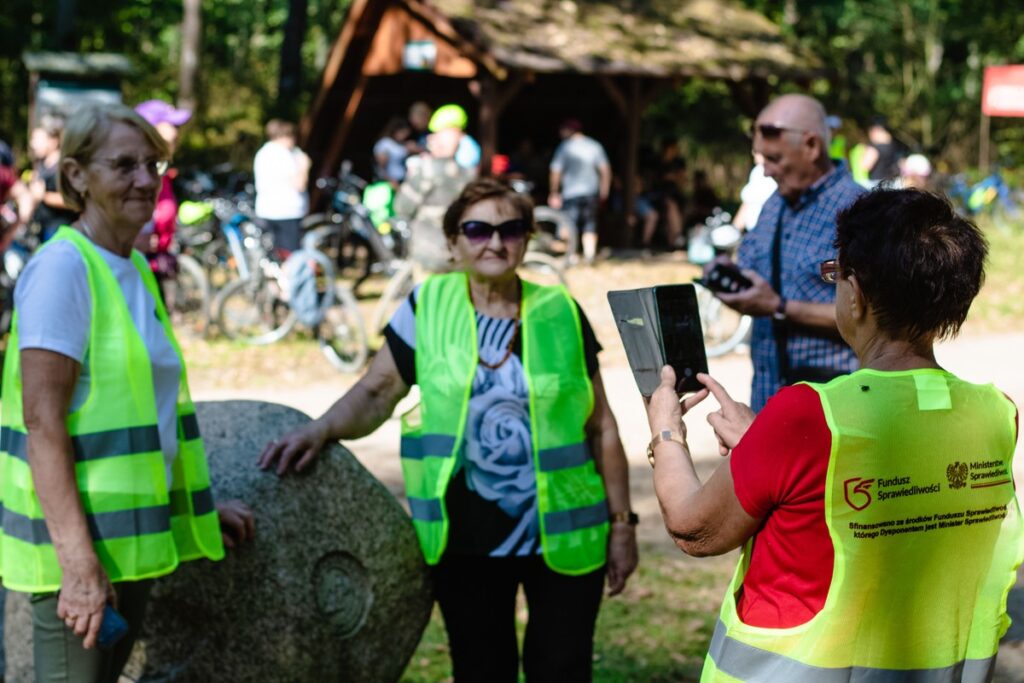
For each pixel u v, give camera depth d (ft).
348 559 12.01
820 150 13.32
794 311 13.01
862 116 108.17
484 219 11.48
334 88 64.44
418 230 38.17
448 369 11.66
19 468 9.78
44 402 9.39
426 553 11.78
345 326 35.81
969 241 7.28
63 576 9.43
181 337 38.24
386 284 49.44
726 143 97.81
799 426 7.13
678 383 8.38
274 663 11.62
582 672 11.69
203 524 10.69
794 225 13.47
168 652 11.61
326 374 34.60
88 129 9.82
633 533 12.21
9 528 9.86
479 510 11.58
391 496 12.58
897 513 7.17
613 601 18.20
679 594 18.48
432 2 56.49
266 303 38.06
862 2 116.57
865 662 7.24
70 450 9.50
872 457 7.09
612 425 12.22
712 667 7.55
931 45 113.70
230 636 11.57
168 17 103.19
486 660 11.95
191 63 80.59
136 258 10.48
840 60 116.16
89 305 9.69
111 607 9.61
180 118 30.78
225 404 12.73
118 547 9.71
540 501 11.50
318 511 11.95
